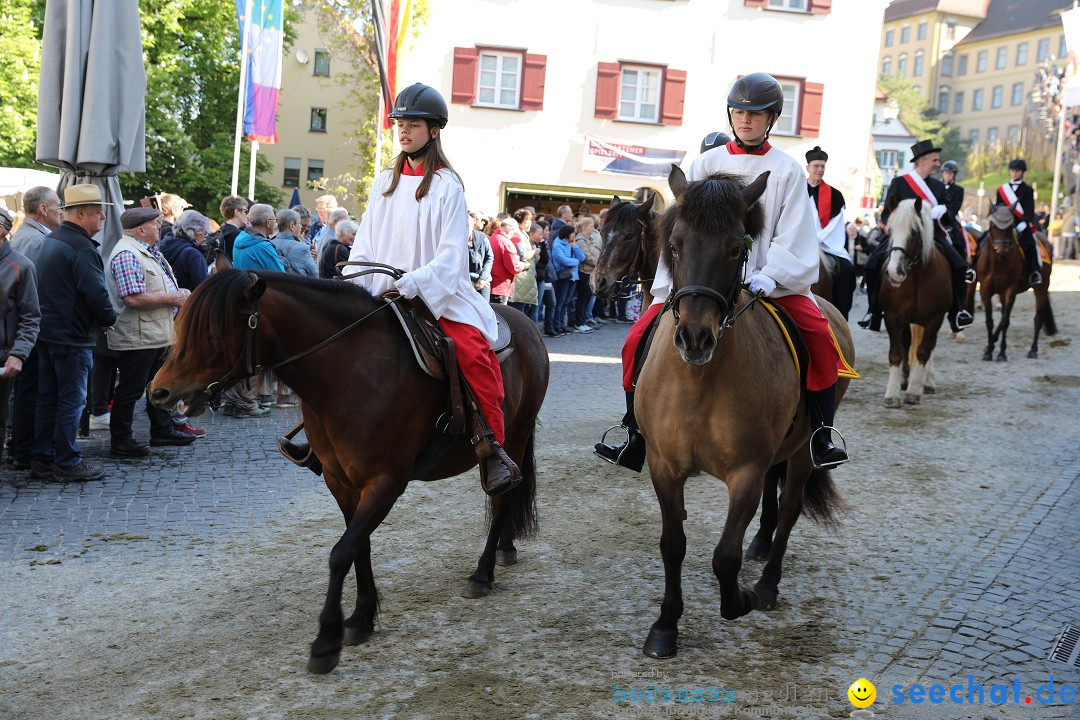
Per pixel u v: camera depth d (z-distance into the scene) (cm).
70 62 712
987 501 640
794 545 552
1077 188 3262
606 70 2309
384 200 421
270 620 435
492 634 421
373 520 372
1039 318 1292
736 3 2364
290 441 414
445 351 395
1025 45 8400
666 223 380
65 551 518
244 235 818
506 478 404
